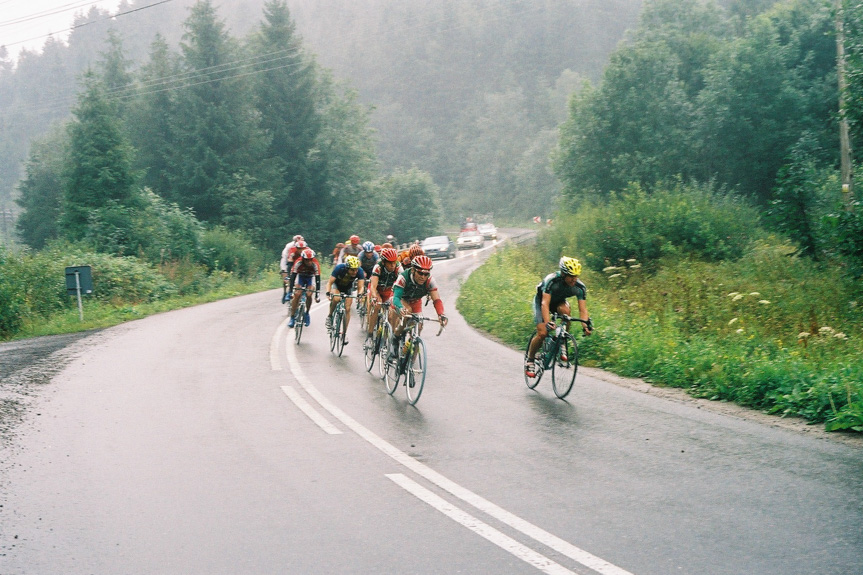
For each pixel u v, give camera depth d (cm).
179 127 5253
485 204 13875
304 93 5816
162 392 897
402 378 974
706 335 1171
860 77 1542
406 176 8131
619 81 4250
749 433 669
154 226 3375
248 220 4972
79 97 3819
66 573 396
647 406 796
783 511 467
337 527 456
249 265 3844
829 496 491
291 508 490
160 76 5466
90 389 920
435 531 446
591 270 2088
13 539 444
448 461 596
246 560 409
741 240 2042
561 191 4638
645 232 2027
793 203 1738
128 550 425
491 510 480
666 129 4031
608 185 4278
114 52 6378
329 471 572
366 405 819
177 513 484
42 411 796
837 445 619
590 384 931
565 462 588
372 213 6266
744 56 3722
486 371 1037
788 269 1673
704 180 3938
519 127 14500
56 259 2489
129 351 1268
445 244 4541
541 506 487
